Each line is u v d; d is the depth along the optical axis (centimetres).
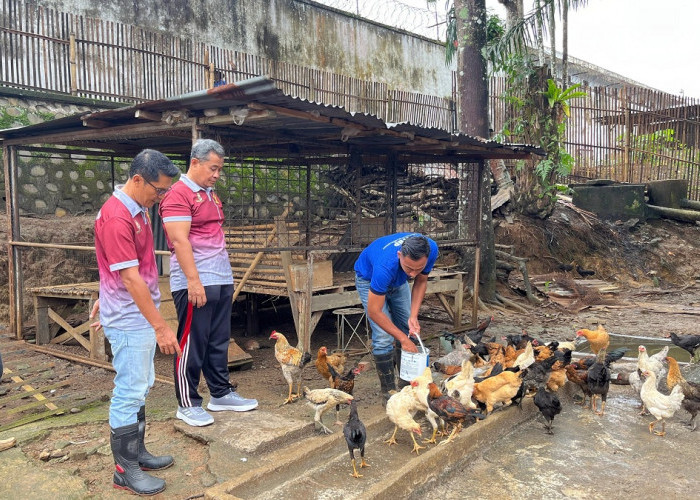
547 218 1423
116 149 820
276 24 1581
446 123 1733
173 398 520
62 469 367
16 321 755
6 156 735
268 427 417
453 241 853
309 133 663
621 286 1345
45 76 1048
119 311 326
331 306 677
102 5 1230
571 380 526
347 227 814
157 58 1191
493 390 458
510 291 1166
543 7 1138
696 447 438
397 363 566
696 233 1611
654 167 1816
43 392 544
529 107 1258
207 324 430
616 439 454
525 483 380
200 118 543
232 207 1130
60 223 959
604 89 1786
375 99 1559
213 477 351
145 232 330
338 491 351
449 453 390
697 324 967
